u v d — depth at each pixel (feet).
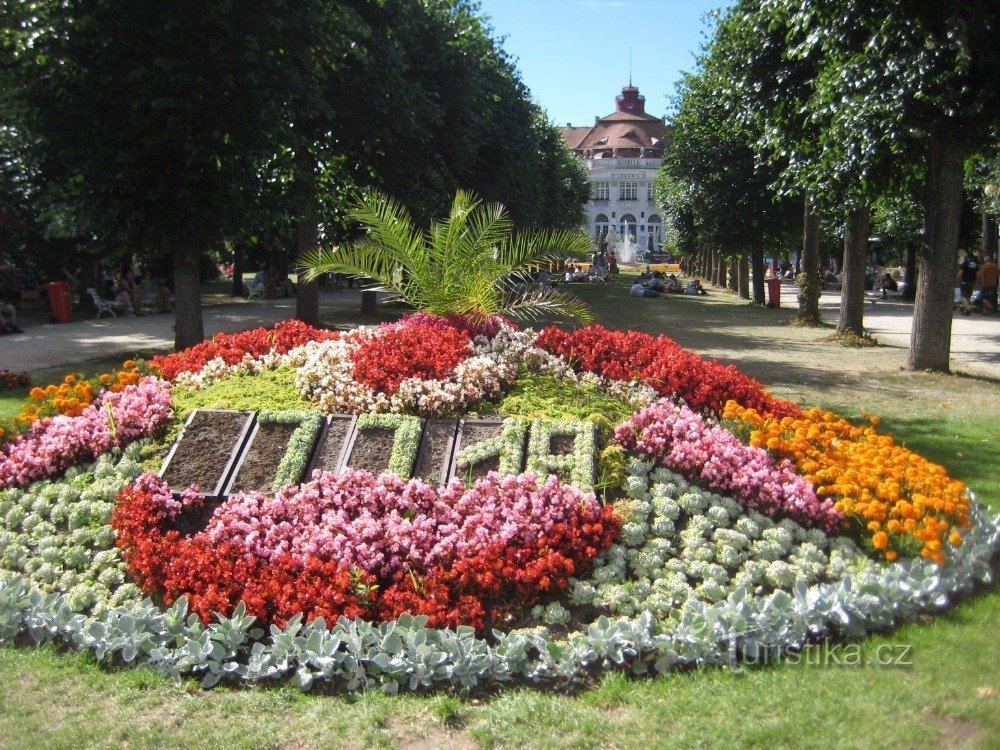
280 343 26.78
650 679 14.15
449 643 14.33
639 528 17.83
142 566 16.78
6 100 44.27
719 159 97.30
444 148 74.74
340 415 21.25
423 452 20.02
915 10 38.42
